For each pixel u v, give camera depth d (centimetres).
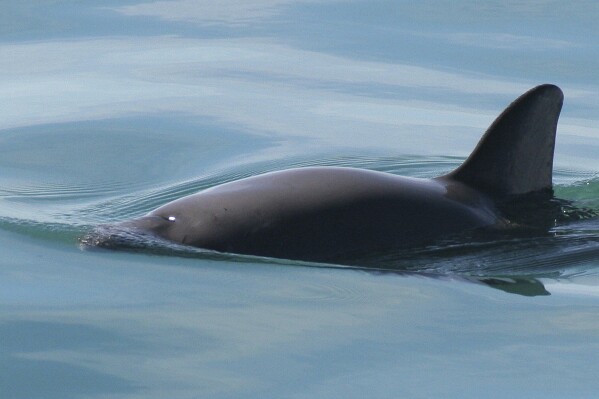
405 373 2573
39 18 6912
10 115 5312
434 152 4922
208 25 6781
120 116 5306
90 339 2728
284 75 5934
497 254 3347
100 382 2505
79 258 3275
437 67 6041
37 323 2819
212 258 3195
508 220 3556
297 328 2808
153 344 2709
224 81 5834
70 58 6166
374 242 3288
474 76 5900
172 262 3195
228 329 2798
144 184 4450
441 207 3453
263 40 6488
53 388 2470
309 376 2547
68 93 5622
